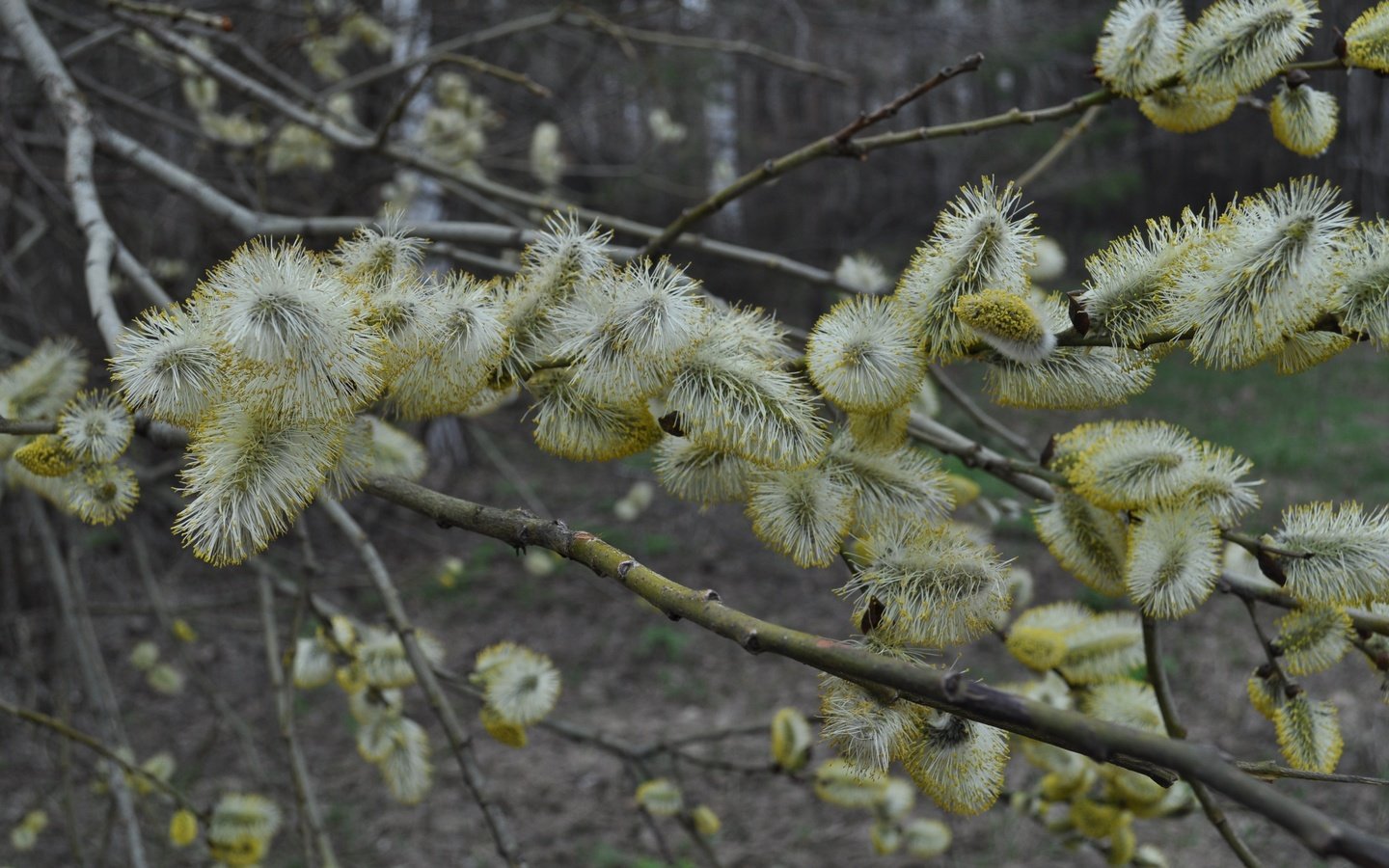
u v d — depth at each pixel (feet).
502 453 46.83
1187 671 27.96
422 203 32.30
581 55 34.30
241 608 30.78
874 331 4.71
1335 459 42.32
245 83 11.89
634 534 39.60
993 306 4.46
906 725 4.33
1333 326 4.34
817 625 32.96
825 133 58.18
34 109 20.25
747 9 40.24
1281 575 5.27
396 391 4.92
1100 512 5.62
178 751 26.08
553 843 23.93
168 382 4.34
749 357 4.79
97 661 16.38
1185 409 51.08
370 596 33.86
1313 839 2.54
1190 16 25.81
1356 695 26.30
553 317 4.99
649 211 54.24
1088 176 48.11
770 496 4.92
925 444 7.16
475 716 29.25
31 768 25.45
